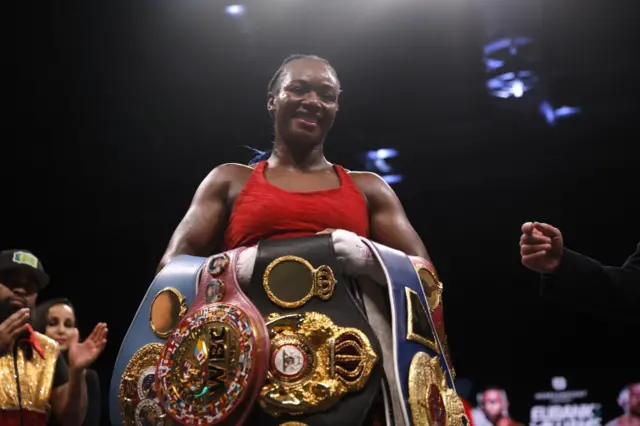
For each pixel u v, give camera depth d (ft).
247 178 9.04
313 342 6.77
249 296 7.07
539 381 34.27
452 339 37.76
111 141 30.27
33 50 26.30
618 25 29.32
